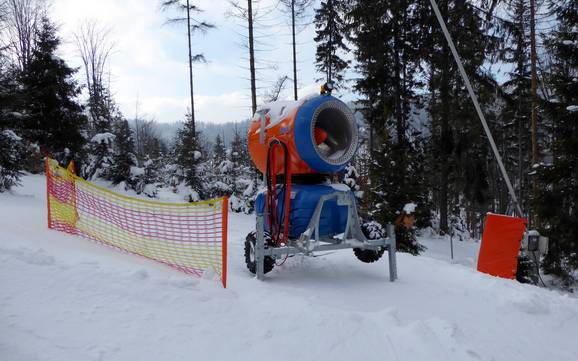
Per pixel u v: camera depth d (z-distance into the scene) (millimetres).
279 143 5297
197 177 21594
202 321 3252
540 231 12086
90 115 26312
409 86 19594
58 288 3404
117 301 3338
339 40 24422
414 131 19453
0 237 4824
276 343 3053
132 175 19688
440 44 16891
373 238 5520
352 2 18500
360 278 5457
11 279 3434
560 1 12070
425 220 14219
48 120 18562
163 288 3715
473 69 16469
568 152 11336
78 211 6973
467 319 4043
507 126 27172
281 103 5781
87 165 19828
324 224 5328
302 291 4598
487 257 6773
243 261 6320
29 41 31062
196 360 2703
